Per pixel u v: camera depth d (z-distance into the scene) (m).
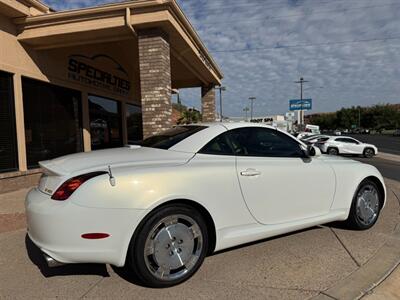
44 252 2.98
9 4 7.70
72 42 9.00
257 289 3.17
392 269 3.55
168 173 3.22
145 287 3.23
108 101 13.25
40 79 9.35
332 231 4.76
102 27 8.22
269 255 3.93
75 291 3.17
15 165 8.59
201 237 3.39
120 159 3.36
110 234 2.95
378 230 4.80
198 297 3.04
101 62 12.30
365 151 23.45
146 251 3.10
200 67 13.12
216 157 3.64
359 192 4.76
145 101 8.46
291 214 4.05
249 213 3.71
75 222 2.89
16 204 6.81
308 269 3.56
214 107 16.94
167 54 8.82
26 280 3.39
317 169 4.29
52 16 8.29
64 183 3.01
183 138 3.79
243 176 3.65
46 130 9.81
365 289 3.16
